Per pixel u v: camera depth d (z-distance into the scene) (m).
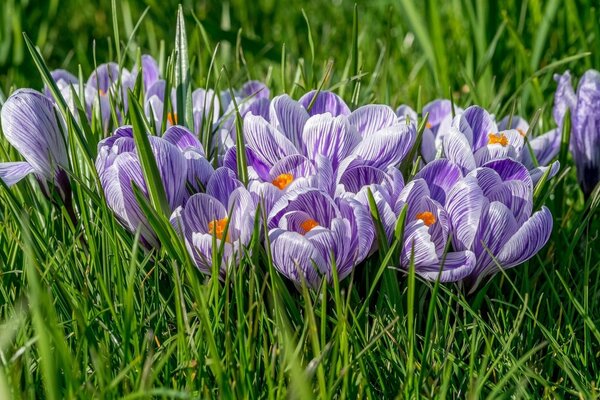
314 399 1.21
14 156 1.36
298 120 1.30
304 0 2.04
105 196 1.27
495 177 1.27
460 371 1.25
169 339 1.23
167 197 1.26
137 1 1.75
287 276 1.25
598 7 1.61
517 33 1.58
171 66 1.36
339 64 1.74
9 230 1.28
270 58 1.62
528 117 1.56
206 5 1.96
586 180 1.39
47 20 1.78
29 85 1.62
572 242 1.32
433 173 1.28
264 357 1.22
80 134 1.29
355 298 1.27
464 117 1.32
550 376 1.26
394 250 1.25
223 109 1.41
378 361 1.25
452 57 1.64
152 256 1.28
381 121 1.31
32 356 1.23
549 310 1.29
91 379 1.23
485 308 1.31
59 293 1.26
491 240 1.26
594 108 1.38
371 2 1.88
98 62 1.79
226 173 1.27
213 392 1.23
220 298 1.25
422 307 1.28
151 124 1.33
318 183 1.26
